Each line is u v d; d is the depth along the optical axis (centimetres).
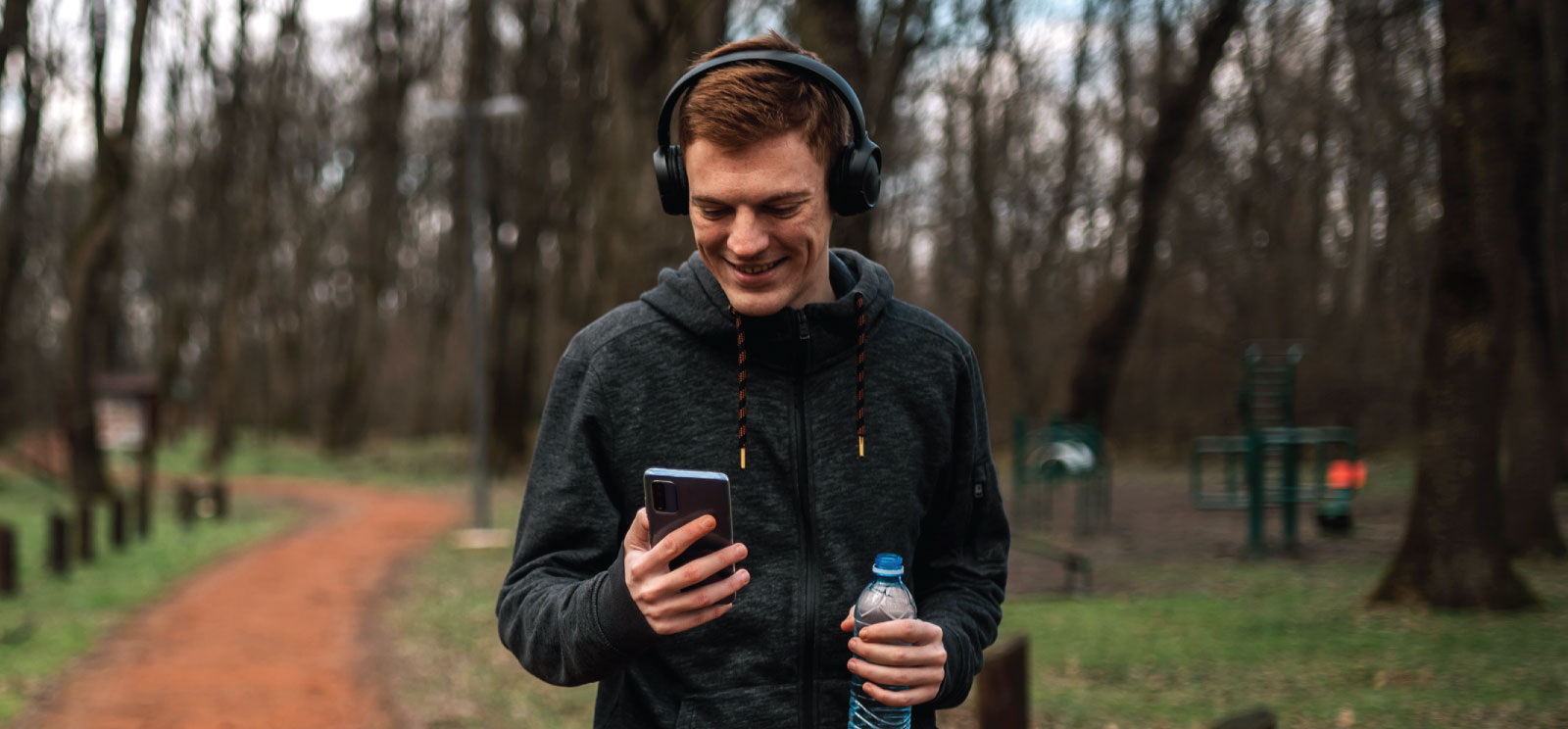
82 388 1833
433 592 1030
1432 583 745
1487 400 735
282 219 3434
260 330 4072
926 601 170
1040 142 2717
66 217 3083
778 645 153
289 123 3097
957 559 174
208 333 3922
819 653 154
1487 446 737
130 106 1750
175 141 2362
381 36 2658
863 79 520
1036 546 1012
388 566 1214
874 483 158
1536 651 616
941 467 166
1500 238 722
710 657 154
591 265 2247
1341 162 2077
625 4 639
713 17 624
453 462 2841
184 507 1634
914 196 3036
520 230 2506
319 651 782
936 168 2972
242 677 706
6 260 2031
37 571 1155
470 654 756
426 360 3959
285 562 1248
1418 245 1959
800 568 155
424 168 3272
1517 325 745
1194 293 2591
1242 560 1050
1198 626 730
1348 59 1517
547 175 2564
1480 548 737
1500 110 714
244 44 2539
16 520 1691
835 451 158
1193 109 1684
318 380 4284
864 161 150
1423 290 1930
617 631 136
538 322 2600
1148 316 2570
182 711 627
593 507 156
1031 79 1767
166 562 1220
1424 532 755
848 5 516
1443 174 742
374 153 2886
